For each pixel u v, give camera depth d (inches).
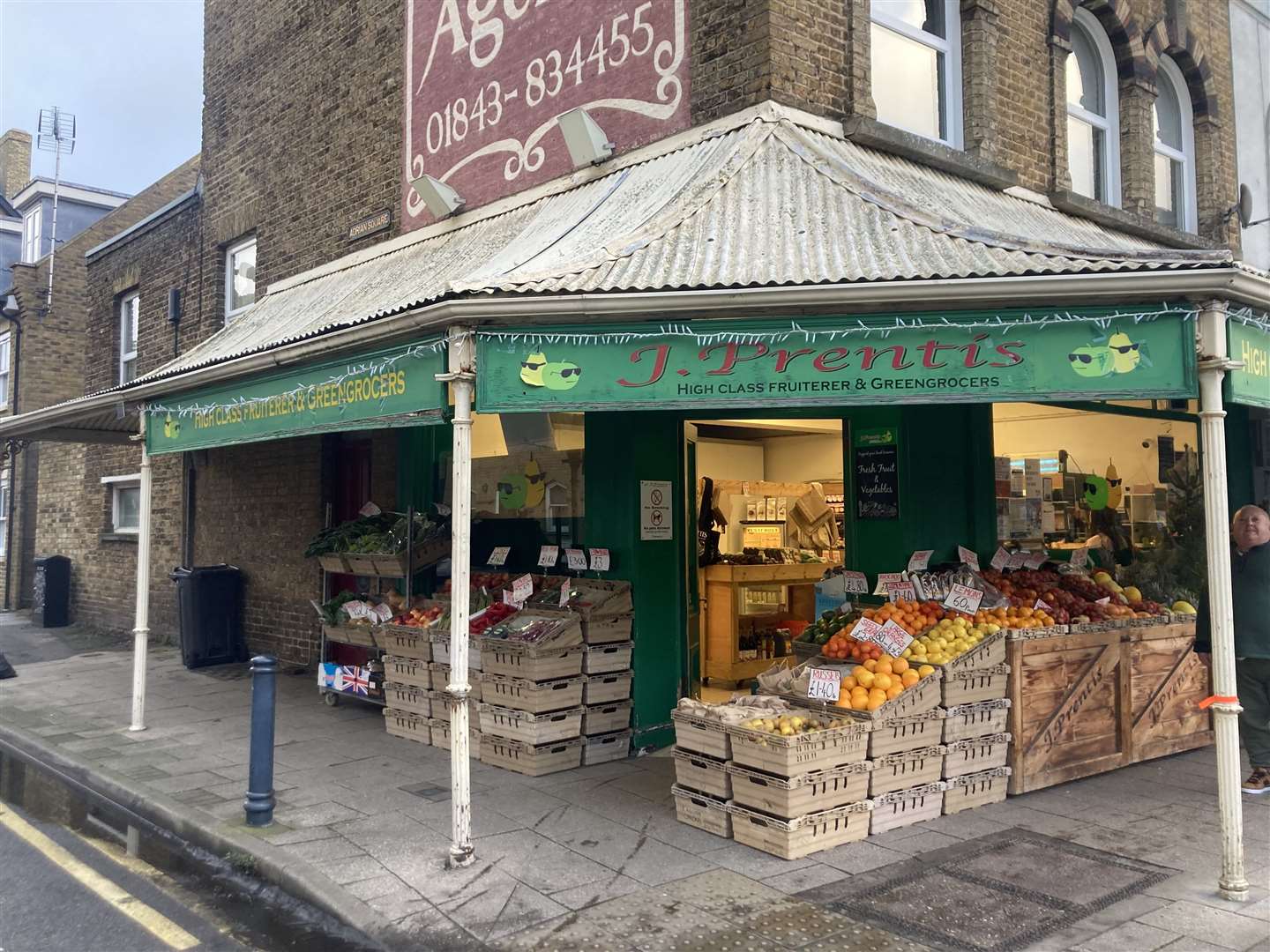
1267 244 448.5
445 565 354.3
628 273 202.5
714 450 433.1
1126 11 375.9
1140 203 378.0
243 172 501.7
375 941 170.1
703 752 219.0
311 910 186.4
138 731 330.3
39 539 742.5
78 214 979.3
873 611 245.9
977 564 275.3
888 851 204.2
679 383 194.1
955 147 319.9
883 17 307.0
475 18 366.6
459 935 167.0
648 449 292.2
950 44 322.3
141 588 335.0
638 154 297.9
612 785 257.8
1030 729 241.4
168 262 564.7
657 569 294.2
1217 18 432.1
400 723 316.5
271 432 264.8
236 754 296.5
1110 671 259.8
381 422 222.2
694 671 320.5
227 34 522.6
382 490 400.5
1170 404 346.3
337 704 369.1
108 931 180.5
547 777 265.7
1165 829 216.2
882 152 288.4
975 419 289.1
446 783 261.1
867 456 286.4
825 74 278.8
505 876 192.4
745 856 202.5
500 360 197.8
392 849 208.8
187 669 462.6
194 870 212.2
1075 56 377.7
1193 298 175.8
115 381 621.9
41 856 221.8
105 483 629.3
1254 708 243.3
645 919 172.1
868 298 182.7
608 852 205.9
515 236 297.1
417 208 387.9
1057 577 282.2
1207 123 416.8
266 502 467.8
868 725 209.3
